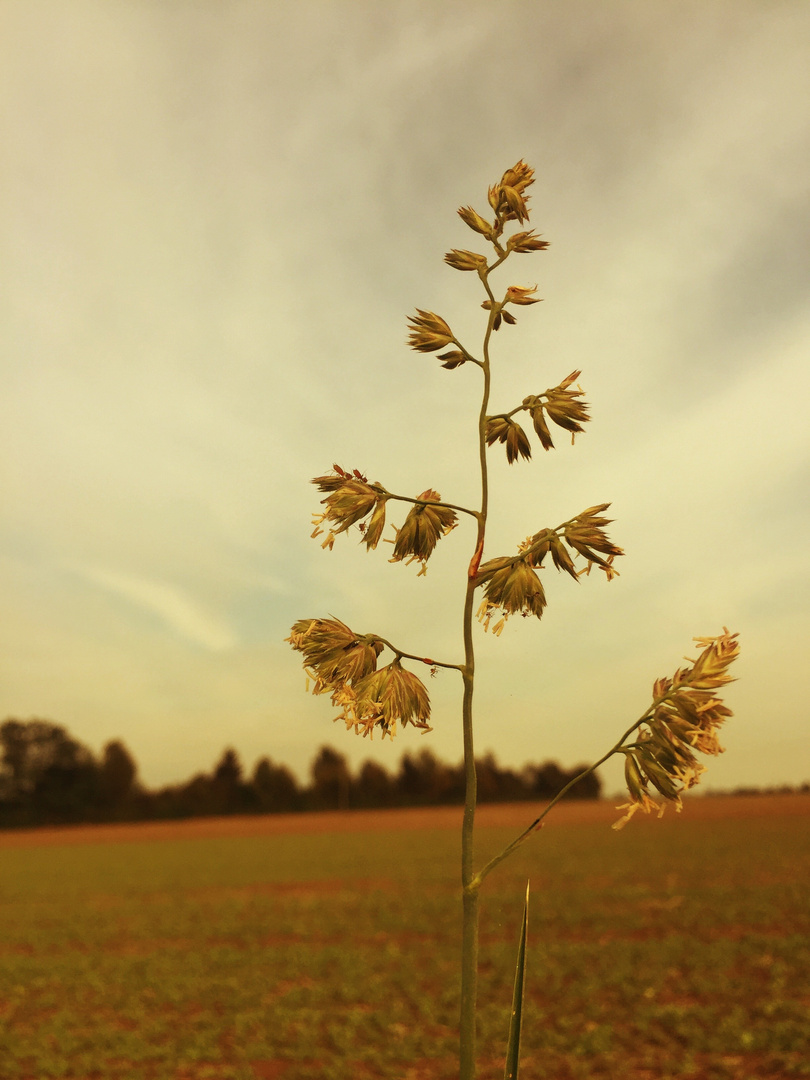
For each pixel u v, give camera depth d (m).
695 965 12.53
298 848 43.66
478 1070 8.72
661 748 1.35
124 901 24.39
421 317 1.73
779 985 10.99
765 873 23.55
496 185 1.78
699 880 22.61
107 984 13.04
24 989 12.79
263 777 96.94
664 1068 8.31
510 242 1.77
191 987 12.64
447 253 1.78
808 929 15.00
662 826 47.22
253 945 16.33
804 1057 8.27
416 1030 10.10
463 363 1.73
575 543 1.62
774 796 87.00
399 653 1.60
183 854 43.00
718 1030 9.19
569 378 1.71
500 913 18.42
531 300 1.74
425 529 1.66
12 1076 8.85
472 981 1.45
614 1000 11.02
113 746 100.75
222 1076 8.66
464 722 1.57
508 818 64.62
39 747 97.00
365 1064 9.01
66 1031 10.39
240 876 30.30
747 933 15.02
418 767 100.00
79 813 90.56
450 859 33.38
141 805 91.19
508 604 1.63
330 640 1.57
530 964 13.30
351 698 1.52
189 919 20.02
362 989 12.17
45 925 19.73
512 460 1.75
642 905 18.78
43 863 40.69
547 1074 8.48
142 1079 8.58
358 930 17.58
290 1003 11.60
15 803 93.75
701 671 1.37
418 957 14.51
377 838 49.00
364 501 1.65
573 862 29.45
